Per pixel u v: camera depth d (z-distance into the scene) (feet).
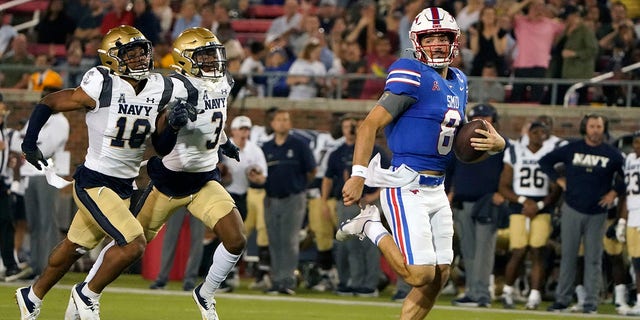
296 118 177.68
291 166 149.89
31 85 188.14
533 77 183.01
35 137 91.40
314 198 158.61
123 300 132.57
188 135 95.09
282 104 178.19
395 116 83.10
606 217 139.44
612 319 131.95
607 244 144.56
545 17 185.47
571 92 177.27
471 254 142.82
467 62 185.26
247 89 181.37
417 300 87.30
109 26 200.44
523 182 143.02
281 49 195.11
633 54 187.42
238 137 150.82
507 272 143.64
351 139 149.69
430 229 84.43
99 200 91.04
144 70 91.35
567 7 195.00
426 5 197.77
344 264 152.76
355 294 151.33
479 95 175.52
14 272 156.25
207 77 95.55
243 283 166.50
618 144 155.63
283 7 233.35
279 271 151.84
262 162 150.61
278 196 150.00
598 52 187.52
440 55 84.69
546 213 142.61
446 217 86.28
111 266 89.81
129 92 91.20
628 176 138.82
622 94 175.73
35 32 221.25
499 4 197.57
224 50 96.78
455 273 154.51
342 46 197.77
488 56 183.52
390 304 140.87
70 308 92.12
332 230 157.38
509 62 190.60
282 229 150.82
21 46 198.39
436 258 86.17
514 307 143.13
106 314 117.29
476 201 140.87
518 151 143.84
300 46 198.39
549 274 153.28
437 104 84.17
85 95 90.43
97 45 200.34
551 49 185.26
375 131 82.07
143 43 90.84
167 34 207.82
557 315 135.44
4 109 154.40
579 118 170.71
